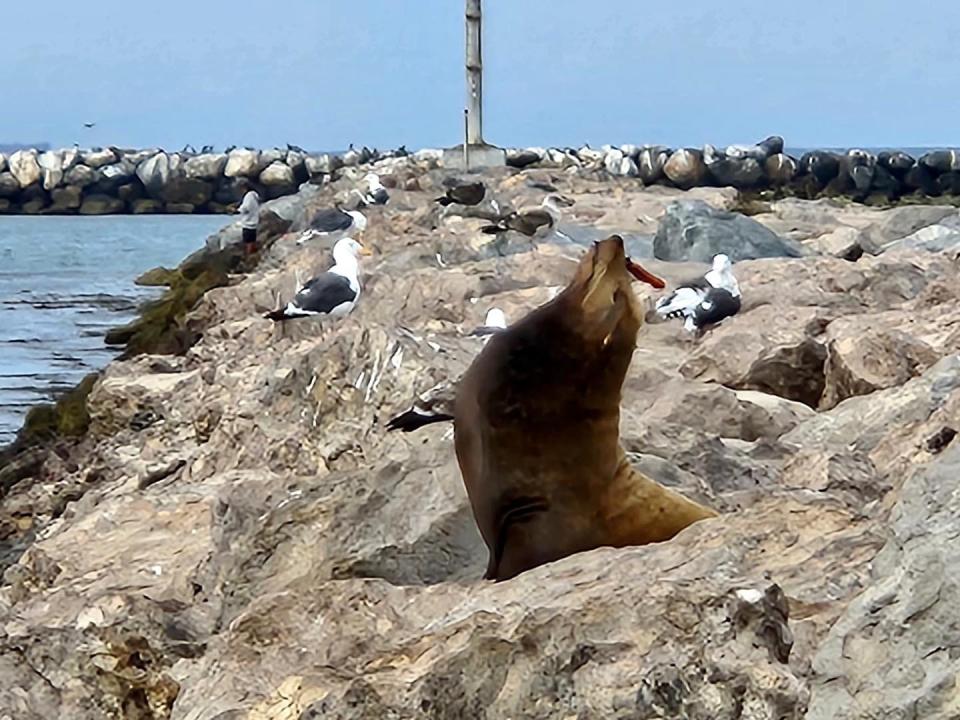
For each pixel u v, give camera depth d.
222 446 19.59
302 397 18.62
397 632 8.96
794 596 8.42
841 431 15.59
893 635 7.07
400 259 36.94
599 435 10.29
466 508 12.32
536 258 32.81
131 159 126.25
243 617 9.32
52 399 39.44
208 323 38.59
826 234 41.22
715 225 36.50
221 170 121.88
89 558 16.00
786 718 7.18
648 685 7.34
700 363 22.06
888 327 21.20
